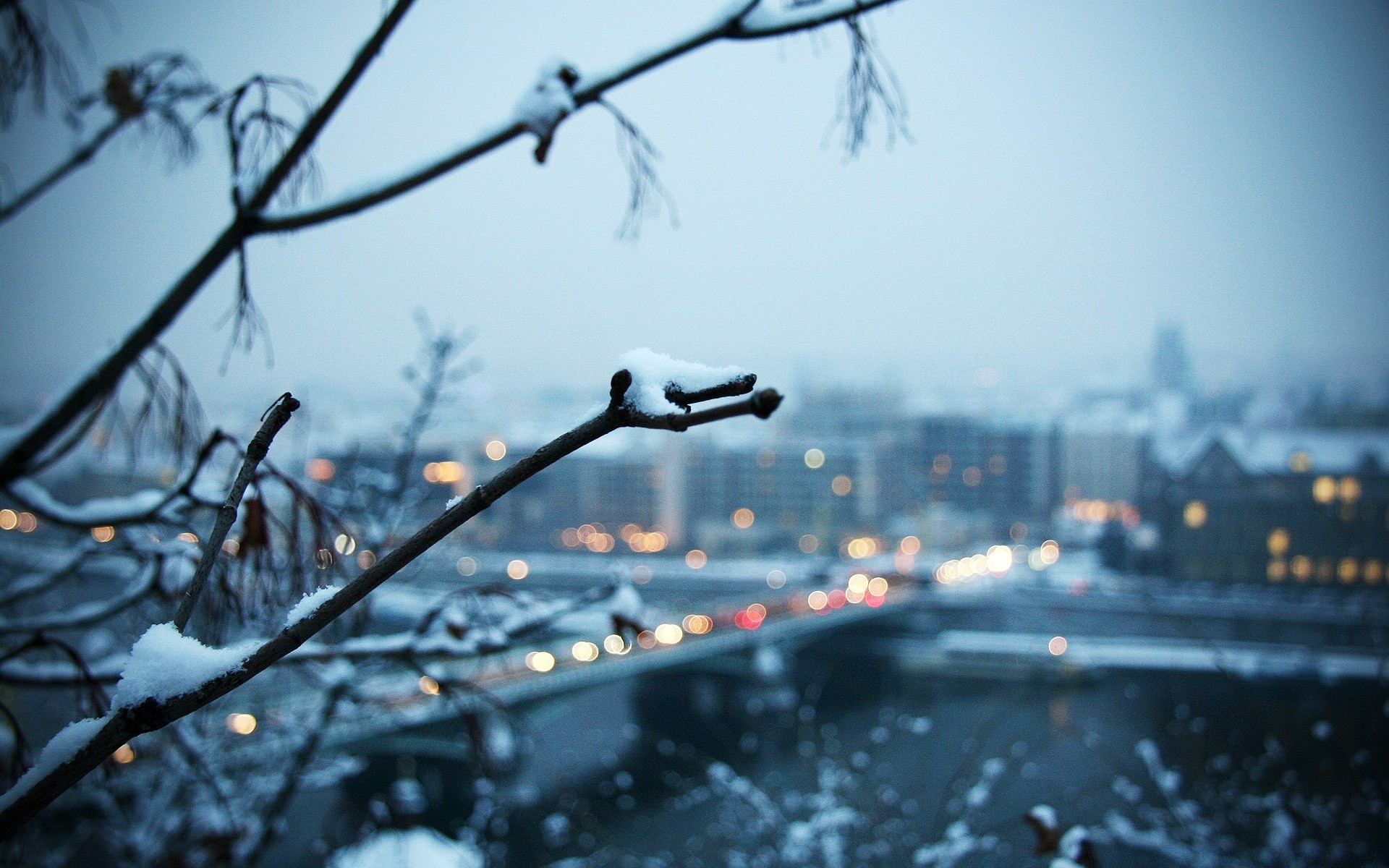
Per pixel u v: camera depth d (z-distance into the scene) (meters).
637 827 22.25
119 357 3.97
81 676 4.32
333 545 4.25
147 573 4.93
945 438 126.94
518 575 75.69
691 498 106.12
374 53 3.50
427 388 9.70
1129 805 12.68
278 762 10.20
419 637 4.77
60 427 4.07
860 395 139.88
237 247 3.77
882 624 58.50
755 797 12.86
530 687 33.31
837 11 3.45
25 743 3.72
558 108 3.67
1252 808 11.20
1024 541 108.94
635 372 1.68
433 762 26.38
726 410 1.61
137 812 9.30
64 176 4.65
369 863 12.91
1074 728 14.09
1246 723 13.11
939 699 43.22
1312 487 68.06
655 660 41.12
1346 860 10.85
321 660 4.56
